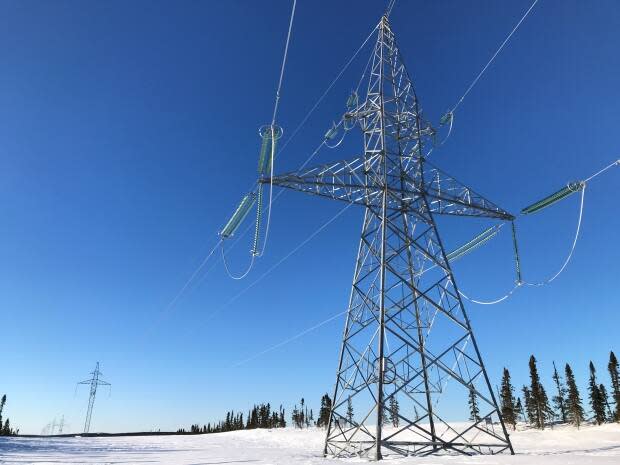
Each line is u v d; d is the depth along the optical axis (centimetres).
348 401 2750
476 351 2584
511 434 5541
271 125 2478
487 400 2541
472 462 1991
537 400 9600
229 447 5209
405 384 2436
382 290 2569
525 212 3016
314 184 2719
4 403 12825
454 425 6875
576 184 2567
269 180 2606
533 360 9919
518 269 3041
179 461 3016
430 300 2697
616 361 9044
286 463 2391
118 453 4022
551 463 1852
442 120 3369
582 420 9306
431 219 2936
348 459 2597
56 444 5609
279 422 14762
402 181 3038
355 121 3256
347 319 2875
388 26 3397
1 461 2891
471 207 3072
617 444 3781
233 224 2886
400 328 2538
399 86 3297
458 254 3694
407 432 6003
